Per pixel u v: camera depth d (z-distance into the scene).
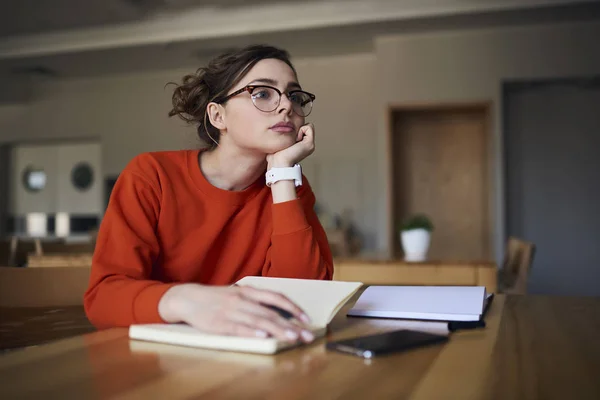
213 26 4.80
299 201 1.04
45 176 6.70
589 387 0.45
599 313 0.79
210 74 1.09
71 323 1.06
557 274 5.07
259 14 4.69
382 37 4.88
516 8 4.23
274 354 0.56
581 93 5.03
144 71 5.96
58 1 4.42
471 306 0.75
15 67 5.74
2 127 6.57
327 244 1.21
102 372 0.50
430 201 5.12
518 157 5.14
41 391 0.44
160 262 1.05
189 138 1.29
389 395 0.43
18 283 1.07
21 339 0.99
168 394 0.43
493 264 2.11
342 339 0.63
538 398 0.42
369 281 2.21
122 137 6.16
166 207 1.04
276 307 0.65
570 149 5.05
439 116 5.12
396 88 4.86
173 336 0.61
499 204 4.68
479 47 4.73
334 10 4.53
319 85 5.53
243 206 1.12
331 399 0.42
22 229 6.77
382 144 4.87
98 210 6.53
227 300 0.62
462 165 5.08
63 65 5.70
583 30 4.57
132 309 0.69
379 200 4.91
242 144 1.05
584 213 5.03
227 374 0.49
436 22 4.52
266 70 1.03
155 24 4.92
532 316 0.77
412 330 0.65
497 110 4.70
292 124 1.04
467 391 0.44
